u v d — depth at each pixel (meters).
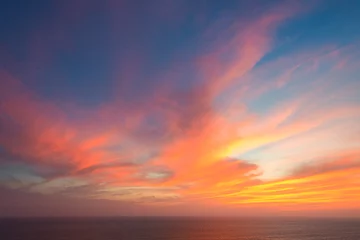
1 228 155.75
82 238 109.31
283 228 179.12
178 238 114.25
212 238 116.38
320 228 181.50
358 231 158.88
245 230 160.00
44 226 176.88
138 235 122.81
